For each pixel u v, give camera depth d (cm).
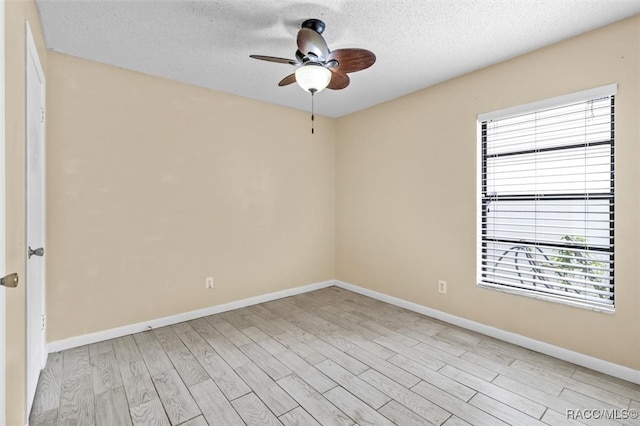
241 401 188
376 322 307
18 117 141
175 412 178
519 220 263
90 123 258
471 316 290
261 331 287
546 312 244
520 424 168
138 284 283
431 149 319
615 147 211
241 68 275
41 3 186
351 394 194
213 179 327
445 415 175
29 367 171
